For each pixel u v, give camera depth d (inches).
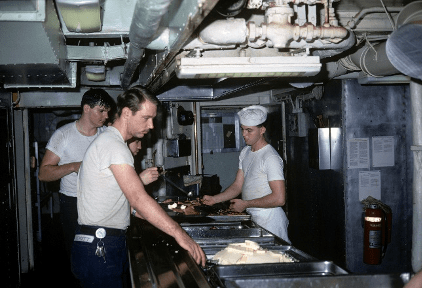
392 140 173.8
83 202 90.0
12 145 163.9
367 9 93.3
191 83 181.2
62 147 130.3
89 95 126.9
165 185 210.7
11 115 164.2
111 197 88.0
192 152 228.2
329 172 182.5
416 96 130.1
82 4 64.5
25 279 188.1
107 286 90.0
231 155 282.0
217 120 277.0
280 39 71.6
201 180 196.1
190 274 69.5
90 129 132.2
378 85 171.9
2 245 145.7
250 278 66.9
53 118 339.3
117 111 89.7
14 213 163.5
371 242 162.1
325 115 185.6
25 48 78.5
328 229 185.6
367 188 172.2
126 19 82.9
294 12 80.3
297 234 221.8
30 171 201.3
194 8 46.9
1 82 121.8
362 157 171.5
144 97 86.3
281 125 237.1
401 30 76.8
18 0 61.9
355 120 170.4
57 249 246.4
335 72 138.3
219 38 70.6
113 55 107.0
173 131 217.8
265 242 98.0
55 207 346.3
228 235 105.3
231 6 68.0
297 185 218.7
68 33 90.8
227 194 138.6
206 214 125.8
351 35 82.7
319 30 72.8
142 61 128.3
